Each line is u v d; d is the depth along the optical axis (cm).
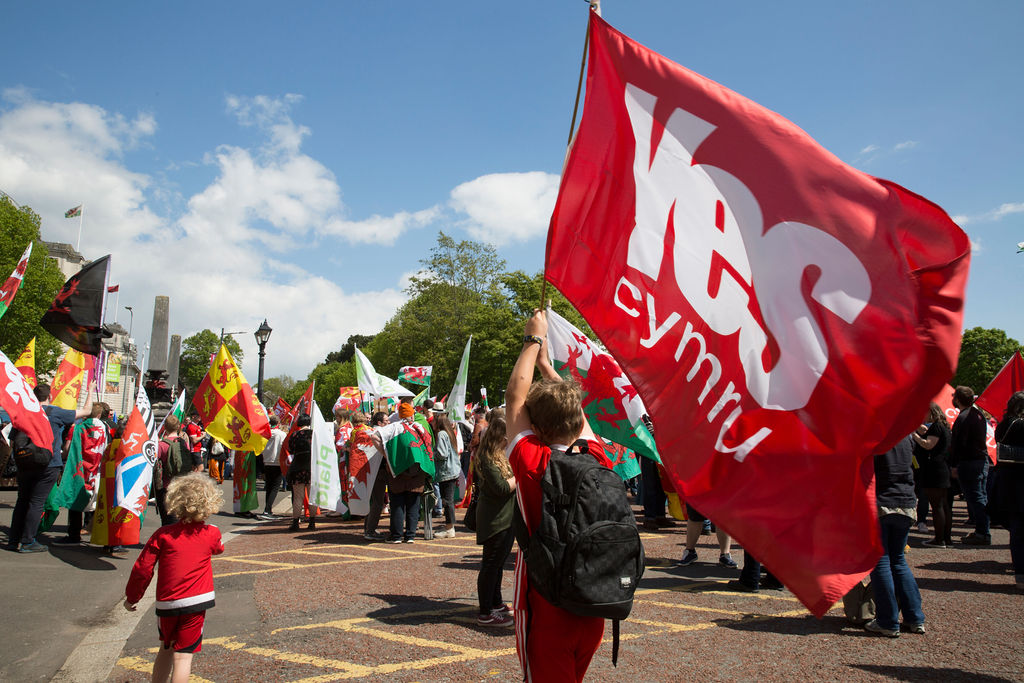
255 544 995
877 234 267
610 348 316
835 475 259
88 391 995
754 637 509
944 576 729
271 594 658
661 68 327
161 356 2186
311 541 1023
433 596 652
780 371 279
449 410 1385
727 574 753
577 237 331
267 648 487
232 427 1137
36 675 437
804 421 270
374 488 1039
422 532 1130
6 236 3100
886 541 519
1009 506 660
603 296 321
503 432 555
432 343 4778
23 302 3166
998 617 560
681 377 299
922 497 1078
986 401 1224
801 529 259
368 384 1508
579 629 246
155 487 927
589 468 244
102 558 829
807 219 281
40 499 838
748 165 298
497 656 466
